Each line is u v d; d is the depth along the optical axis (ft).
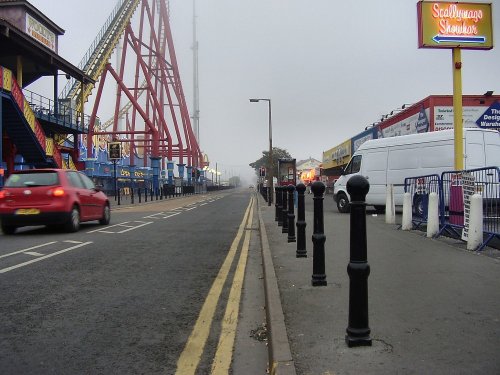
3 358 12.75
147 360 12.69
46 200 38.22
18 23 94.73
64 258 27.55
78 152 117.19
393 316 14.33
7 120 76.59
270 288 18.28
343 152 140.46
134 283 21.47
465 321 13.79
